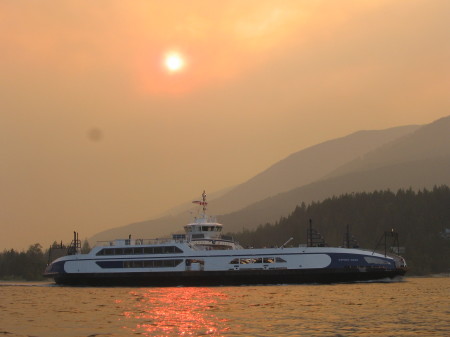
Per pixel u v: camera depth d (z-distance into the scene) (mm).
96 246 121750
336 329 59812
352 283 113312
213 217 132125
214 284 115125
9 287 145375
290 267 112000
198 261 115625
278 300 86062
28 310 79875
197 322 65688
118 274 118812
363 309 75250
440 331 58438
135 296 97312
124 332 59469
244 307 78250
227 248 126000
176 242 118688
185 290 108062
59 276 122750
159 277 116625
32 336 57719
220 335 57000
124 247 119812
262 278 113000
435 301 84500
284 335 56594
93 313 75062
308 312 72625
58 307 83250
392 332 57906
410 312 72375
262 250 113688
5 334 58906
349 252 112125
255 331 59125
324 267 111125
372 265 112188
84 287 121875
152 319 68562
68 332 59781
